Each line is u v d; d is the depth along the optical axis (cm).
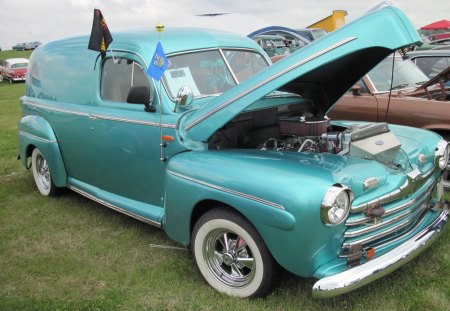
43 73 542
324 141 362
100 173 461
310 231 280
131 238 440
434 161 382
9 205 548
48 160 525
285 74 318
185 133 365
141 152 402
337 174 300
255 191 295
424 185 361
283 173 298
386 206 316
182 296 339
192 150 361
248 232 309
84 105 464
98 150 450
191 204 337
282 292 333
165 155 380
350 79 406
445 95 567
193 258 364
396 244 319
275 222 286
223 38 463
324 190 280
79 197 567
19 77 3009
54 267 389
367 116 595
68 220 493
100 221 486
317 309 314
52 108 510
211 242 343
